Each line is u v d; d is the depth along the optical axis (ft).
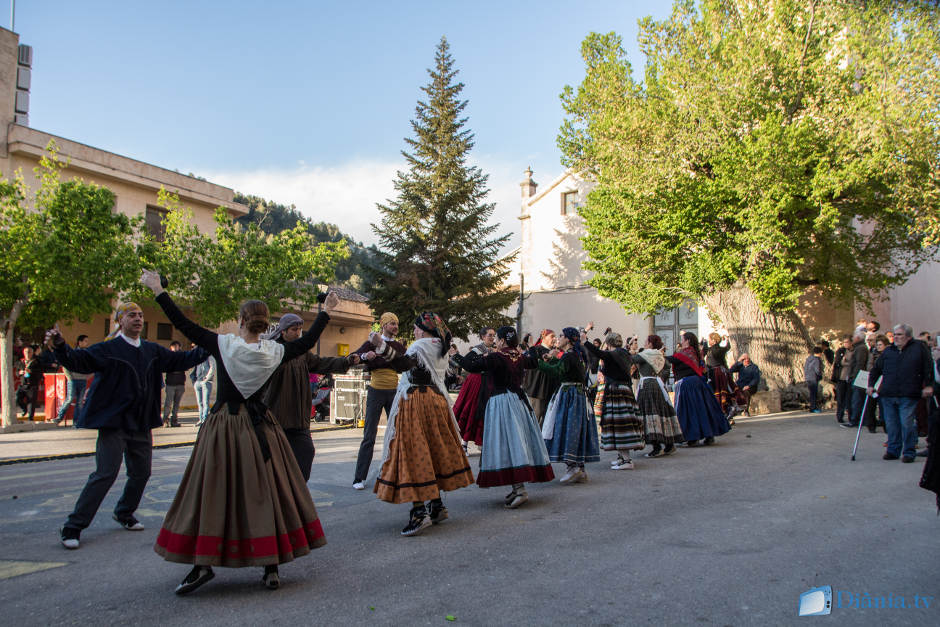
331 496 21.90
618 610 11.33
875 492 21.20
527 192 94.22
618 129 52.80
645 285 57.52
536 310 89.97
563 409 24.06
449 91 95.04
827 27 48.96
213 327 63.46
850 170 44.42
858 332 38.99
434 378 18.08
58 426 48.98
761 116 47.93
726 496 20.83
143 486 17.49
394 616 11.11
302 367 19.30
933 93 44.57
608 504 19.99
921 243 52.80
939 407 14.71
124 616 11.16
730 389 42.47
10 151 64.28
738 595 11.98
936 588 12.28
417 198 89.61
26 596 12.23
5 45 65.67
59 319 55.98
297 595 12.20
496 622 10.84
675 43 52.24
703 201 49.60
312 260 65.77
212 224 82.38
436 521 17.92
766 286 49.14
